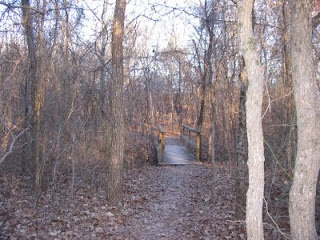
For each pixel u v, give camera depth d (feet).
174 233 21.11
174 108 103.35
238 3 12.87
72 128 28.86
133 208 25.66
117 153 26.07
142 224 22.67
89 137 33.53
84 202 25.29
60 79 29.45
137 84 54.75
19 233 18.69
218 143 46.50
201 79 45.37
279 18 26.96
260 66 12.76
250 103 12.83
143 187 32.53
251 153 12.92
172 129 95.86
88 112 33.71
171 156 49.19
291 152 25.29
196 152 47.03
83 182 30.48
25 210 22.50
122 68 26.32
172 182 35.19
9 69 26.94
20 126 29.12
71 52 29.99
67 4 27.37
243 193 22.72
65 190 27.50
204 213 24.91
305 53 14.24
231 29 30.30
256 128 12.78
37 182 24.91
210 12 29.78
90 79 34.45
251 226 12.97
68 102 29.35
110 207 24.64
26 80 29.71
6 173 31.99
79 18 30.17
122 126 26.37
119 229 21.34
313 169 14.34
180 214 24.99
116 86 26.14
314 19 22.99
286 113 27.66
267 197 24.08
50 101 28.27
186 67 54.70
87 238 19.29
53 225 20.44
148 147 50.88
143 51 53.16
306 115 14.25
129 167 40.78
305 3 14.15
